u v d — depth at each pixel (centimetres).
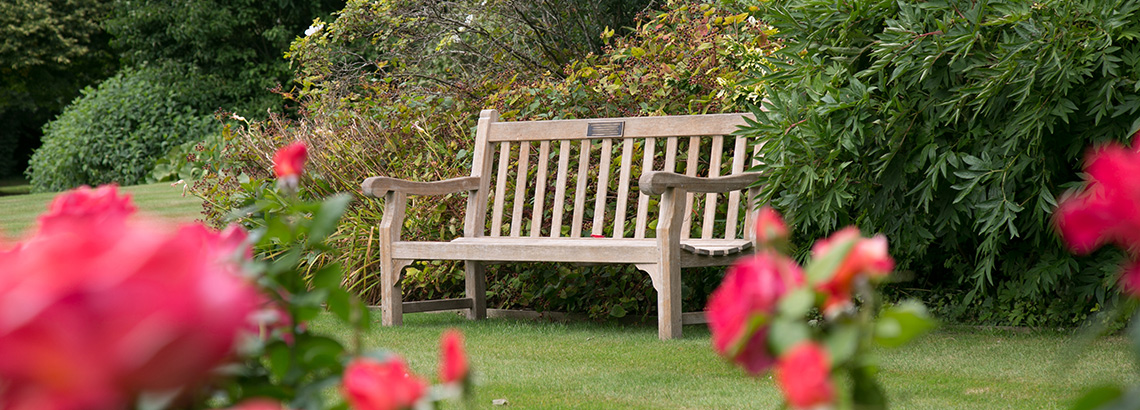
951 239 375
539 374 289
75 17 2070
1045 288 353
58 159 1450
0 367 46
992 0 335
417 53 913
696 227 451
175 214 812
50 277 47
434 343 361
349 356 97
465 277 470
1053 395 240
